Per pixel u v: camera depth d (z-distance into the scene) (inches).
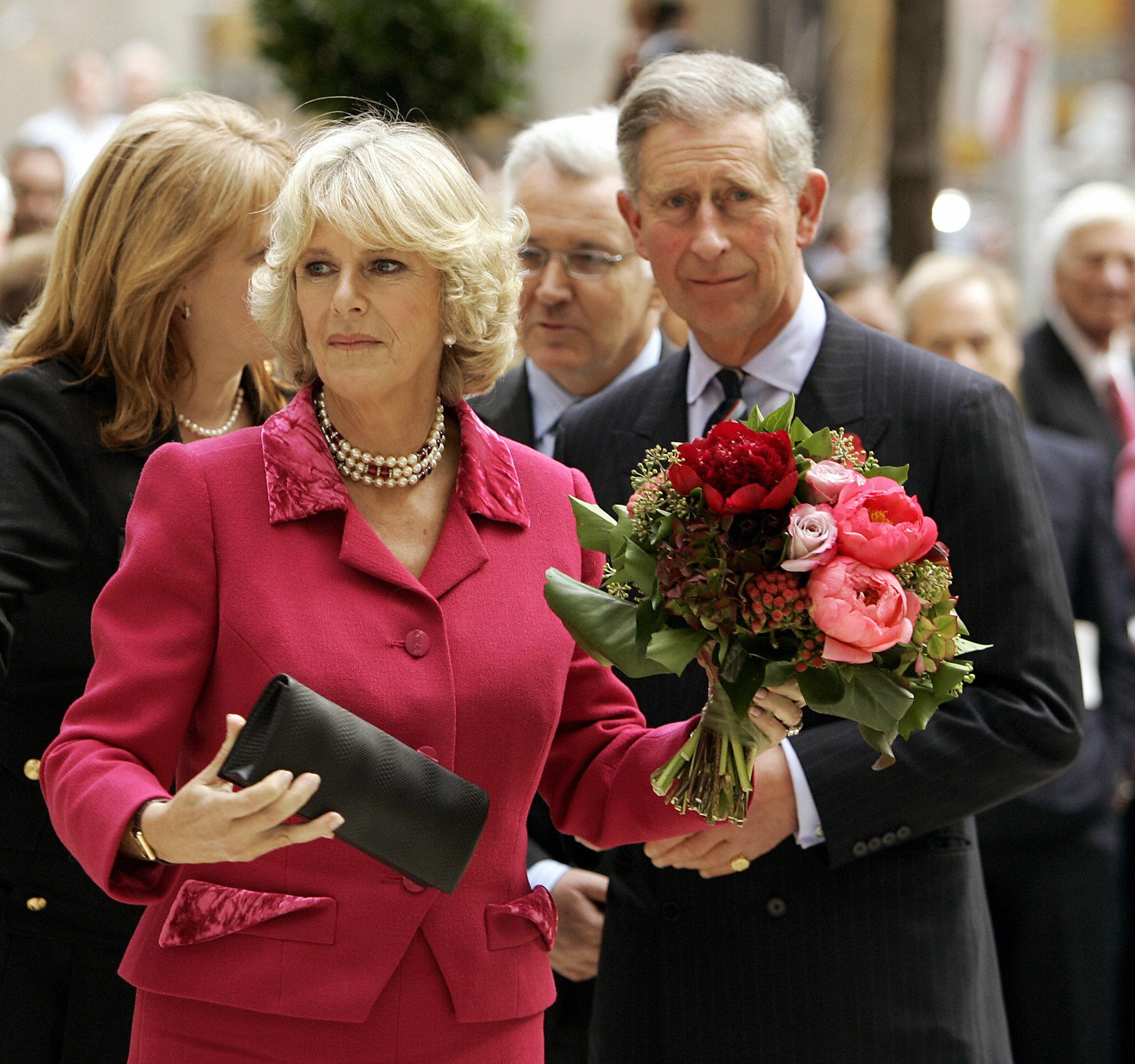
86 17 1086.4
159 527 186.2
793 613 182.1
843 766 225.0
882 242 636.7
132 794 170.9
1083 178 1449.3
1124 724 373.7
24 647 229.9
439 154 191.8
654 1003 242.5
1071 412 486.6
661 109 239.6
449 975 184.4
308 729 167.3
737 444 189.6
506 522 198.1
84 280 237.9
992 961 246.2
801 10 1243.8
